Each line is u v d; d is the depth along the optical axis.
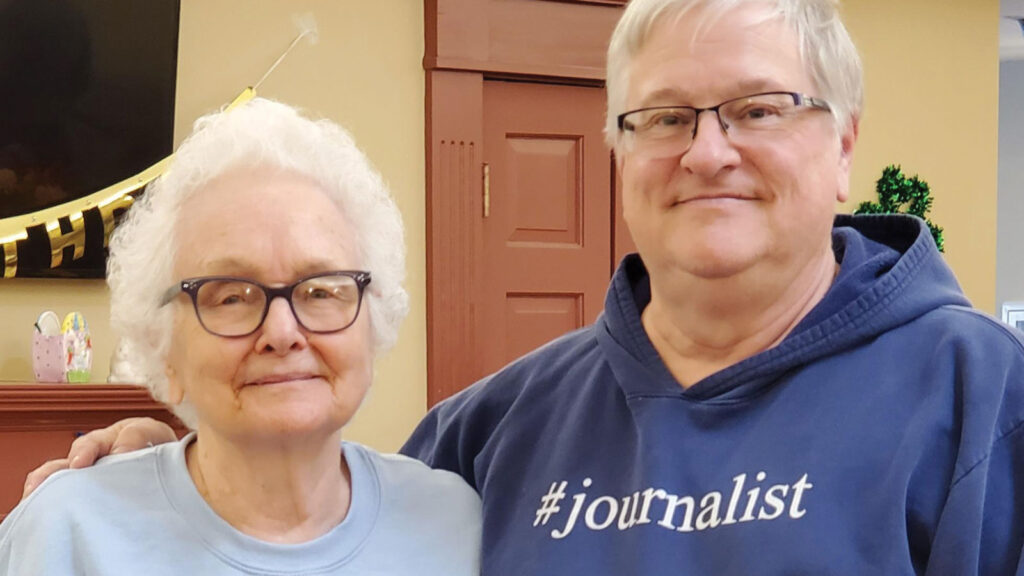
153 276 1.23
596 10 3.42
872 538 1.15
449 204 3.28
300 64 3.18
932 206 3.93
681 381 1.38
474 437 1.56
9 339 2.91
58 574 1.19
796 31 1.27
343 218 1.25
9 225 2.86
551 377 1.51
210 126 1.29
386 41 3.26
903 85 3.90
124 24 2.95
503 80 3.38
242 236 1.19
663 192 1.29
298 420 1.19
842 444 1.21
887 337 1.27
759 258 1.27
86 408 2.66
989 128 3.99
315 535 1.29
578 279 3.46
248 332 1.18
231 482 1.25
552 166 3.44
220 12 3.11
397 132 3.27
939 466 1.17
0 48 2.86
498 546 1.37
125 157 2.96
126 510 1.24
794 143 1.25
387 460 1.43
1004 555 1.13
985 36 3.98
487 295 3.36
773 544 1.17
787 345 1.28
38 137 2.89
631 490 1.30
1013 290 5.71
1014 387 1.17
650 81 1.28
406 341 3.26
